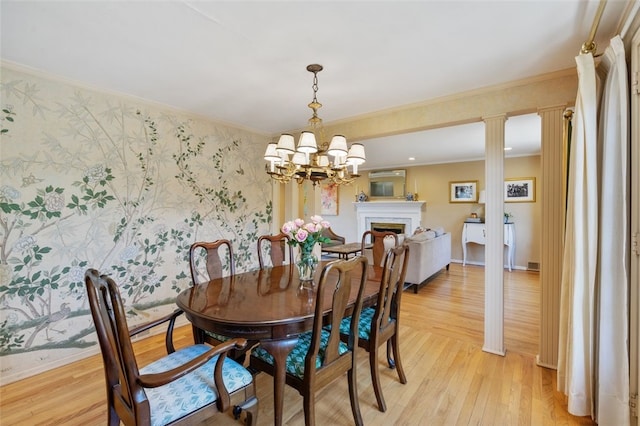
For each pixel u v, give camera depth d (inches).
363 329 77.7
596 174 69.0
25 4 61.9
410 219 286.2
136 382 43.9
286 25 69.5
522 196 238.5
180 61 86.6
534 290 181.3
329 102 118.6
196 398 50.9
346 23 68.7
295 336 61.1
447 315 139.7
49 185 94.5
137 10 64.2
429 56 83.5
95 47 79.2
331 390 82.6
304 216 173.0
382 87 104.1
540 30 71.3
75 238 99.9
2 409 74.9
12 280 88.4
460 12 64.8
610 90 65.7
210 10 64.2
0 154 85.9
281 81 99.5
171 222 125.5
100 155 105.1
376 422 69.7
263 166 165.5
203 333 80.9
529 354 102.3
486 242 103.9
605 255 65.8
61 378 89.0
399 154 237.5
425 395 79.8
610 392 64.5
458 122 111.6
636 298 61.1
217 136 142.3
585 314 69.7
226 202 147.1
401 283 84.4
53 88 94.8
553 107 93.1
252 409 58.4
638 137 60.2
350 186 326.6
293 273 99.2
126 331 43.1
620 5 62.2
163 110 122.1
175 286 126.7
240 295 74.6
